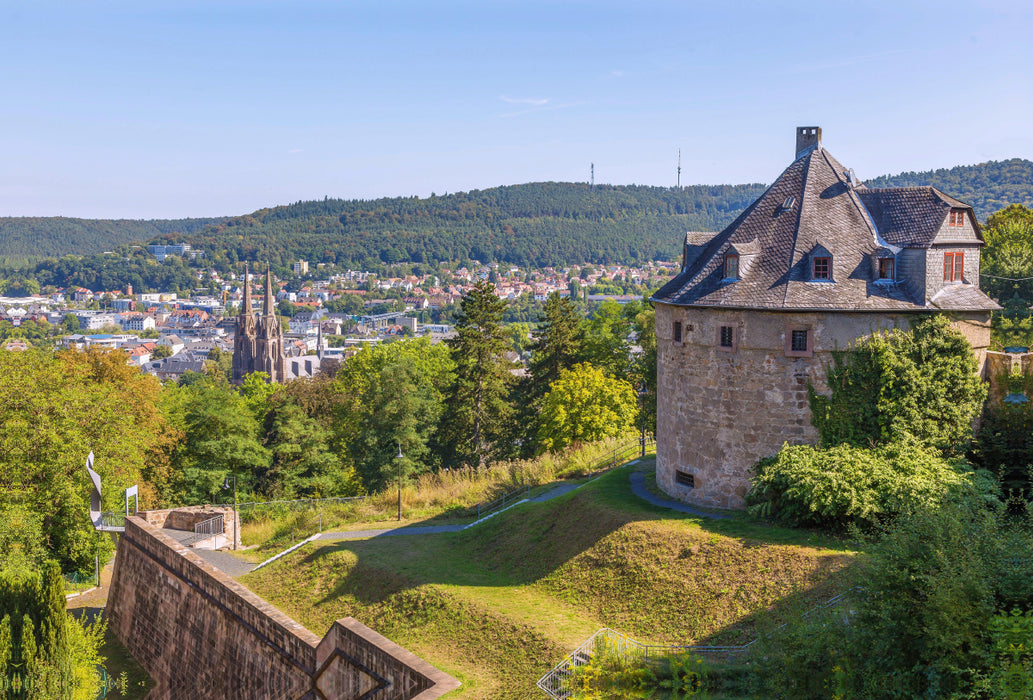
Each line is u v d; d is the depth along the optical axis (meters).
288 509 51.56
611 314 82.75
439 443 71.62
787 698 18.73
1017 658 14.82
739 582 26.91
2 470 44.59
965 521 17.98
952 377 29.78
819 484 27.61
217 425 63.94
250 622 25.64
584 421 58.47
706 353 32.84
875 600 17.78
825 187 33.81
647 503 34.38
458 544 38.94
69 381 50.75
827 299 30.22
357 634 20.14
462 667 27.16
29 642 23.92
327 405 81.19
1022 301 49.78
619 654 23.91
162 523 47.38
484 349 69.75
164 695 30.44
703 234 37.66
